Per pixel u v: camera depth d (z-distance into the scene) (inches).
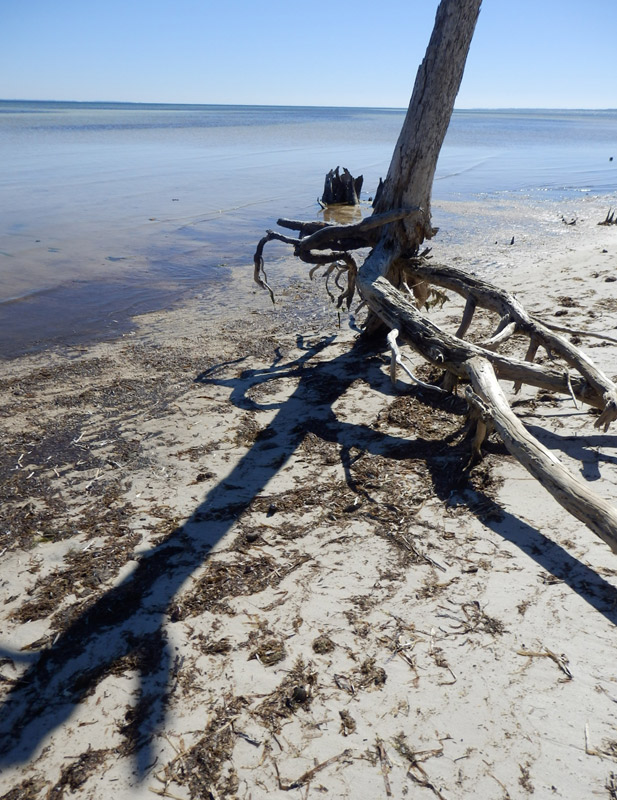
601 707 97.1
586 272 381.7
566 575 125.6
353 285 280.4
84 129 2474.2
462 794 86.5
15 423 215.6
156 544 146.7
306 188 860.6
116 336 310.5
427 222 249.3
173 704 104.3
